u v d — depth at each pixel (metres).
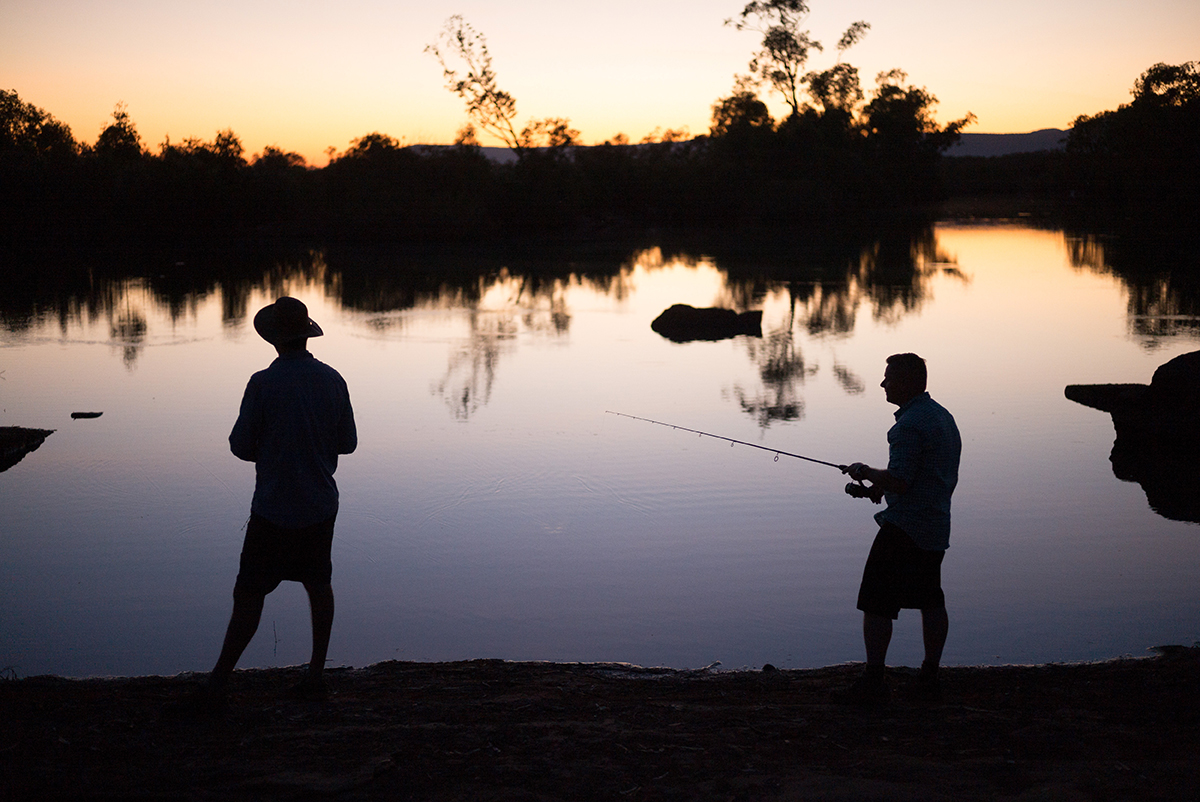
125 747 3.45
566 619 6.71
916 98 82.44
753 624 6.60
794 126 71.31
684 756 3.42
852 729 3.73
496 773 3.26
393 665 5.46
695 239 58.28
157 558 7.99
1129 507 9.31
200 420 13.07
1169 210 70.81
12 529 8.70
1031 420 12.99
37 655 6.11
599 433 12.40
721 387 15.59
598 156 68.62
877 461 10.91
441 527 8.77
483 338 21.25
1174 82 70.69
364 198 56.38
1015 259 40.25
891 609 4.13
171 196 55.41
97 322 23.00
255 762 3.32
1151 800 2.95
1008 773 3.19
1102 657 5.94
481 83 59.91
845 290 30.88
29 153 60.00
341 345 20.19
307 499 3.91
